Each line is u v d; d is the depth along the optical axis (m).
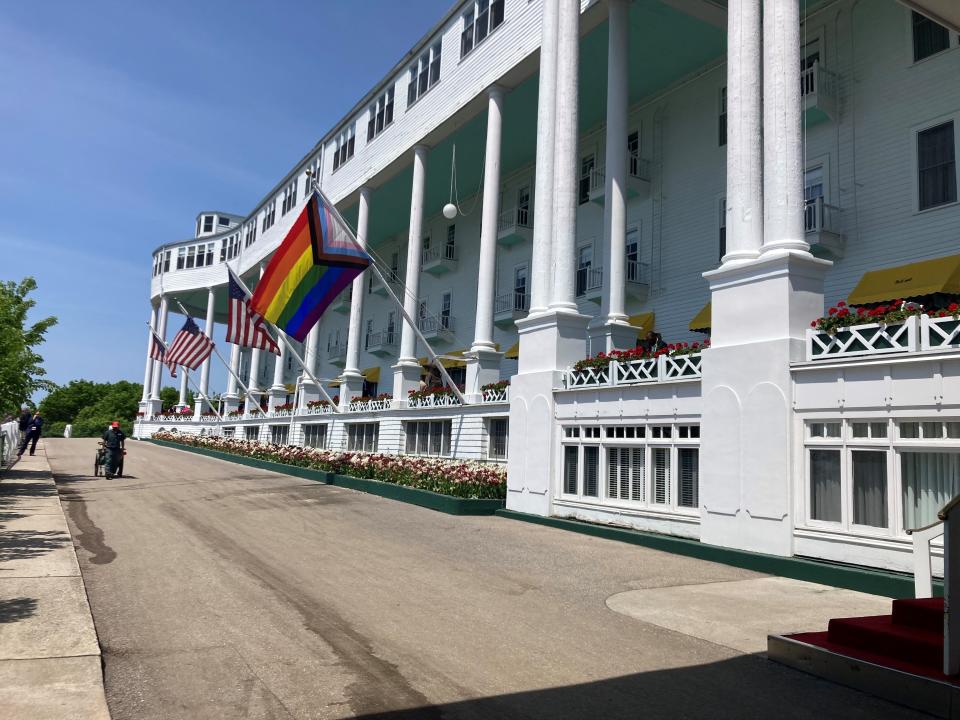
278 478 20.97
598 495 12.43
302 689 4.58
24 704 4.14
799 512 8.91
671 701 4.52
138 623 6.01
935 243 15.80
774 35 10.25
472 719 4.18
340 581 7.73
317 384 25.19
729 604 7.10
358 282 29.84
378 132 29.08
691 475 10.75
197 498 15.30
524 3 20.19
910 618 5.10
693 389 10.77
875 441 8.16
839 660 4.88
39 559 8.32
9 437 21.00
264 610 6.48
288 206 38.88
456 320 32.53
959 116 15.66
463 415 20.00
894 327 8.17
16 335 16.42
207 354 29.97
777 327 9.48
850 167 17.64
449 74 23.92
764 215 10.23
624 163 16.62
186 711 4.20
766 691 4.73
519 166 29.30
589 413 12.79
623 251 16.30
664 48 20.48
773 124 10.06
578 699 4.52
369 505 14.91
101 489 16.84
